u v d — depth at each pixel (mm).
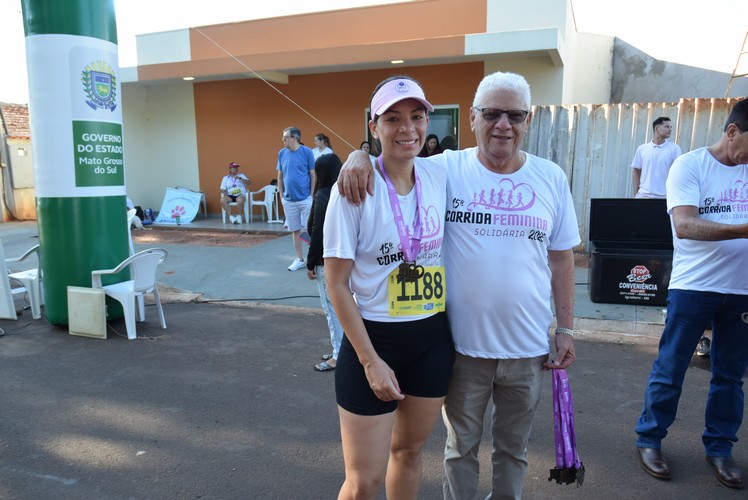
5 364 4805
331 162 4121
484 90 2154
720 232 2693
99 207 5559
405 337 2090
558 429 2312
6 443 3479
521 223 2195
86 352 5098
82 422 3758
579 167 8336
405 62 10828
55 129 5312
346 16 11578
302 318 6168
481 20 10641
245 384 4387
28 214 14797
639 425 3268
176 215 12742
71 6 5160
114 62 5559
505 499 2461
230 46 12586
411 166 2133
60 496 2938
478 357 2256
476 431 2402
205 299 6887
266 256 9023
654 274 5977
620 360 4840
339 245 1999
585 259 8227
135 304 6109
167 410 3936
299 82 12281
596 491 2963
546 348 2326
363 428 2066
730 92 11914
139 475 3127
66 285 5582
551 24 10227
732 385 3043
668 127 6875
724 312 2977
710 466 3156
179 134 13594
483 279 2193
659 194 6977
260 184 13062
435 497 2955
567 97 11250
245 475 3133
